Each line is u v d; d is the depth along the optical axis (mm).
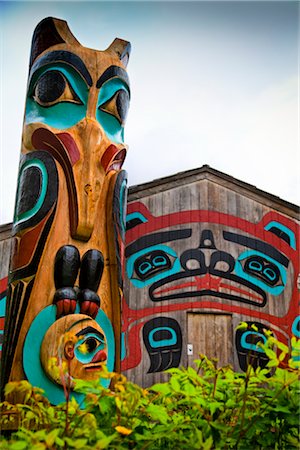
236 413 2107
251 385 2070
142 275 6223
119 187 3832
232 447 2020
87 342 3227
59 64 3961
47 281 3375
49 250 3441
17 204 3738
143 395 1991
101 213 3723
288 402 1963
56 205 3535
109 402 1942
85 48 4152
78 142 3777
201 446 1705
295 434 2043
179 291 6262
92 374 3180
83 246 3562
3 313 6223
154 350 5969
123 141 4305
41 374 3137
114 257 3650
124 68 4328
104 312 3531
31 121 3949
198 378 2102
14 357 3178
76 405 1947
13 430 2742
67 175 3646
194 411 2135
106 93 4086
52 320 3295
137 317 6051
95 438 1736
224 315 6305
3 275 6379
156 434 1824
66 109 3906
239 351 6176
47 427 1912
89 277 3475
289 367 2115
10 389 1854
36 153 3762
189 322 6195
